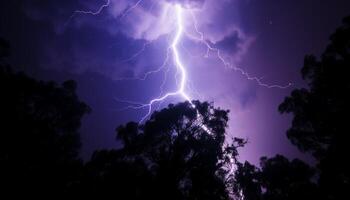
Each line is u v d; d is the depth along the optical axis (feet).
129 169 53.42
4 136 48.49
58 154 54.60
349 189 44.60
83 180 52.95
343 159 44.93
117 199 50.55
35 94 51.21
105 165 55.26
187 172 54.70
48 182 51.21
